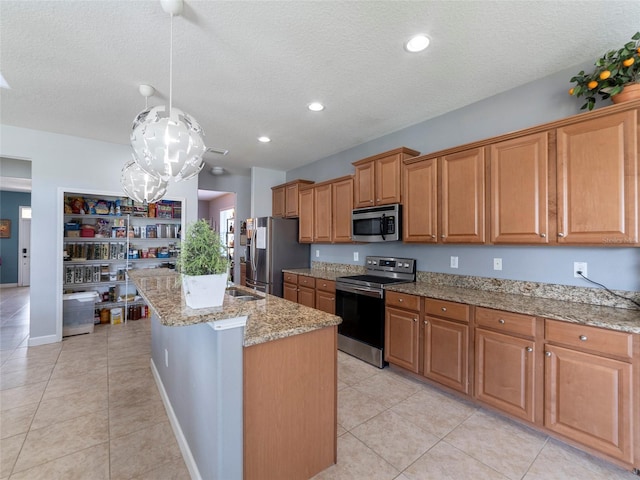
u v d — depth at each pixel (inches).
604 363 64.9
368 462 68.0
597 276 81.3
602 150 70.8
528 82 95.8
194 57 82.9
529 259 94.3
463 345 90.4
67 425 80.8
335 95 104.9
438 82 96.0
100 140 152.4
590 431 66.9
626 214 67.6
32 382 104.3
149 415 86.0
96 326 168.4
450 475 64.5
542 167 81.1
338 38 75.0
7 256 294.5
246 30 71.9
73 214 161.2
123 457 69.4
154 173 71.9
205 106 113.5
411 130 132.2
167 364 89.1
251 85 98.0
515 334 78.9
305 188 179.3
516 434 78.3
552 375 72.4
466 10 65.6
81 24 69.7
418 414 87.2
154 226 187.0
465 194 98.5
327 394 65.2
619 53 70.3
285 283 179.3
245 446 53.4
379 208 125.6
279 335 55.1
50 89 100.3
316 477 63.2
